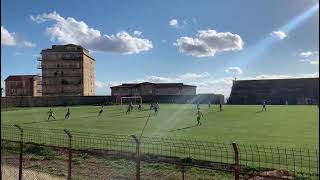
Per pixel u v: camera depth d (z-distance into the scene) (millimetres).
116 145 23266
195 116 54094
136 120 48125
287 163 17438
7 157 20797
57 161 19391
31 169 17844
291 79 113312
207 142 25203
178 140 26641
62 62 134500
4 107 96688
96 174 16547
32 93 136750
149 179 15344
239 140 26672
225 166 16953
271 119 47125
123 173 16562
